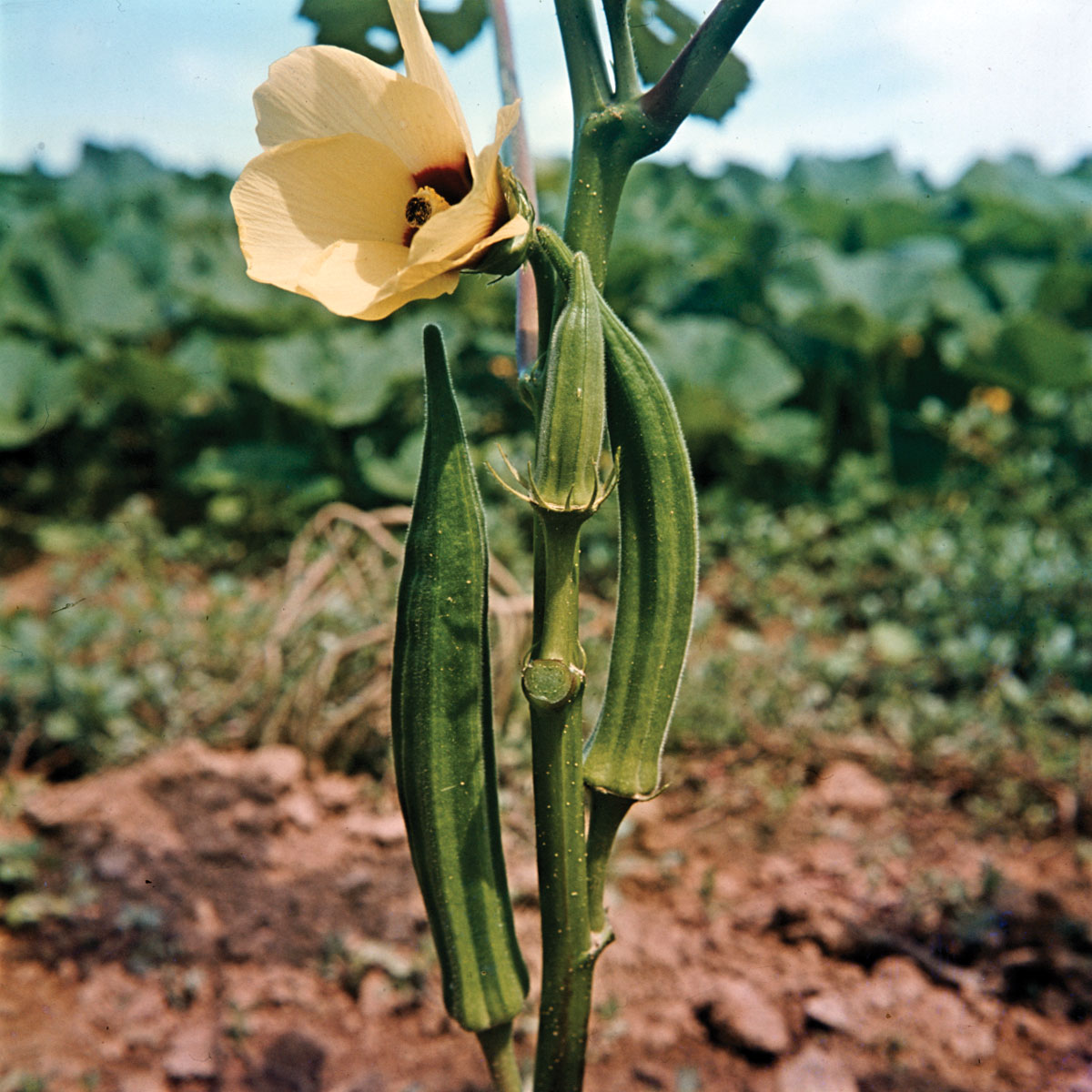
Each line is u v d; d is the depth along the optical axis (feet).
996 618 14.19
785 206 26.66
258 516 19.20
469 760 4.72
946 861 10.27
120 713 11.93
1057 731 12.19
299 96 3.57
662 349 21.58
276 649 11.27
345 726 11.13
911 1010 8.39
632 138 4.05
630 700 4.50
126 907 9.23
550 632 4.07
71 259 24.41
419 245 3.21
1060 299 23.50
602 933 4.76
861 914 9.35
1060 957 8.77
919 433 21.02
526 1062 7.90
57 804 10.37
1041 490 18.13
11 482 20.93
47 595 16.98
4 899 9.64
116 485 21.40
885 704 12.79
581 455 3.73
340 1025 8.35
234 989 8.60
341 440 21.76
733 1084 7.79
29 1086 7.63
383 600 13.03
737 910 9.45
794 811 11.19
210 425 22.52
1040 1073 7.82
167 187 36.94
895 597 15.83
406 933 8.98
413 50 3.50
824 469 21.94
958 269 23.94
